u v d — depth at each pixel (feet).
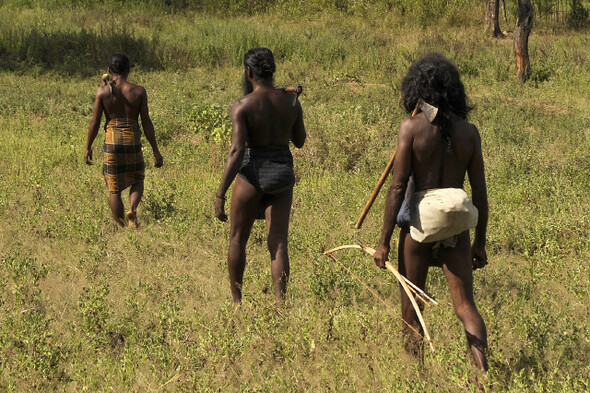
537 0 210.79
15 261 47.39
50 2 206.80
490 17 197.26
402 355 35.12
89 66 151.23
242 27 178.81
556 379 32.48
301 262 50.39
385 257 33.73
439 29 198.49
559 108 119.14
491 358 32.14
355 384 32.50
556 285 45.44
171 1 217.15
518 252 53.67
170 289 44.83
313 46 163.94
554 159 83.15
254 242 55.16
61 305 43.16
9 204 64.39
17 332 36.73
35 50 151.53
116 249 53.11
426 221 30.99
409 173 31.73
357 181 72.54
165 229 58.44
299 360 34.71
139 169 60.64
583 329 37.91
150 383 32.60
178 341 35.76
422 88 31.50
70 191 69.51
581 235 55.26
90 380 32.45
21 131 97.45
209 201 67.15
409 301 34.76
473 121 106.22
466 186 71.92
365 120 101.86
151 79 143.23
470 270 32.58
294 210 63.62
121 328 39.09
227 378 33.22
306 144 86.48
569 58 155.74
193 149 88.38
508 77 143.33
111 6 205.16
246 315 38.37
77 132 98.12
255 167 40.68
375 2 213.87
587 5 213.66
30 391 32.37
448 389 31.71
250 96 40.06
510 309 40.57
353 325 37.09
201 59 160.56
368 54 159.43
